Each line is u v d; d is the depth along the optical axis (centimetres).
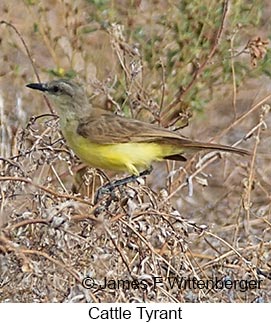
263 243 1430
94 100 1844
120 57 1756
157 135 1452
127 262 1214
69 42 1989
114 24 1792
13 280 1201
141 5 1966
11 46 2039
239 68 1955
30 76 2014
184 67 1934
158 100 1923
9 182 1320
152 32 1933
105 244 1240
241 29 1955
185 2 1928
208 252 1600
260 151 2050
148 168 1477
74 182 1662
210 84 1981
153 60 1930
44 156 1409
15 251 1144
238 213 1616
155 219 1288
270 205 1758
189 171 1802
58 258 1189
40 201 1277
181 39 1931
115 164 1462
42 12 1989
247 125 2098
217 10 1917
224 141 2080
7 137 1705
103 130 1450
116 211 1318
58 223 1162
